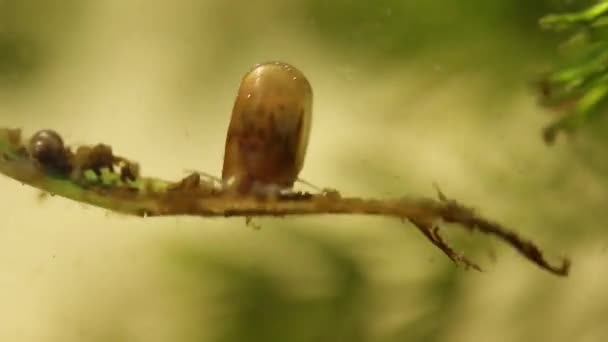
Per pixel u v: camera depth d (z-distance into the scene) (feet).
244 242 0.64
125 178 0.33
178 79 0.72
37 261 0.69
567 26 0.41
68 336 0.69
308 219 0.63
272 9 0.68
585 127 0.52
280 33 0.67
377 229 0.63
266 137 0.33
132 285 0.69
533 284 0.60
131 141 0.67
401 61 0.60
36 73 0.70
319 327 0.59
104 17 0.77
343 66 0.63
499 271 0.59
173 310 0.65
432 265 0.61
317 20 0.63
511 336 0.60
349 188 0.59
